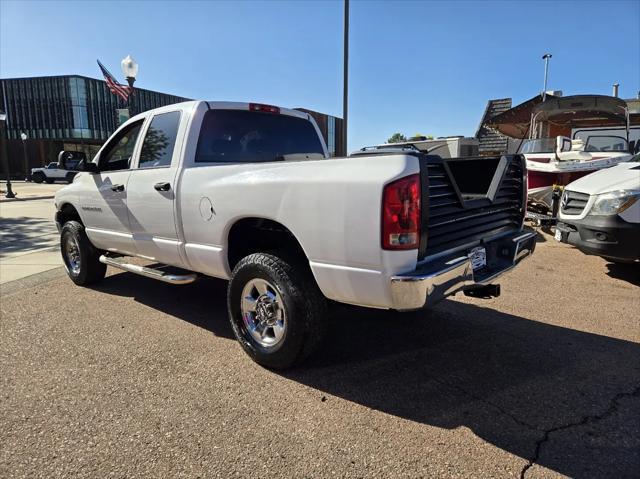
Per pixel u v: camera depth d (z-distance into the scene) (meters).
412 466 2.29
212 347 3.73
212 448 2.44
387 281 2.58
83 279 5.45
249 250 3.69
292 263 3.12
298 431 2.58
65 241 5.60
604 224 5.12
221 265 3.55
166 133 4.09
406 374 3.25
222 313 4.56
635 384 3.08
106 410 2.80
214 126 4.04
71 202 5.28
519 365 3.37
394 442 2.48
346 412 2.77
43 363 3.45
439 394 2.97
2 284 5.69
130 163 4.45
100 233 4.92
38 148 44.53
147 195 4.07
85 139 44.44
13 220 12.12
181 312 4.59
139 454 2.39
